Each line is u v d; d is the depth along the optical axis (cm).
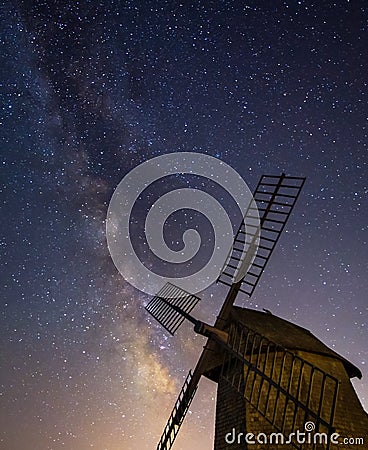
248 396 1145
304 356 1229
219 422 1201
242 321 1290
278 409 1120
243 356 1204
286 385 1169
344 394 1198
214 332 1308
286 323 1417
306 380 1180
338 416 1138
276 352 1159
